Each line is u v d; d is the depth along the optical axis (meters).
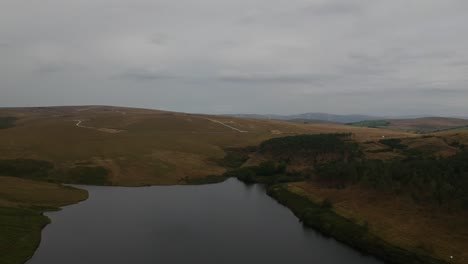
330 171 93.69
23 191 85.56
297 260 54.22
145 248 57.69
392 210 67.94
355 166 93.62
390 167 86.94
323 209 76.50
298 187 95.56
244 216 76.44
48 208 78.31
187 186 106.62
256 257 54.91
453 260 49.22
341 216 70.88
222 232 66.06
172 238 62.41
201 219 73.75
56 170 109.31
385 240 58.34
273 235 65.06
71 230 65.50
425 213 63.41
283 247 59.38
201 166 127.06
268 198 93.00
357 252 57.78
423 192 69.94
